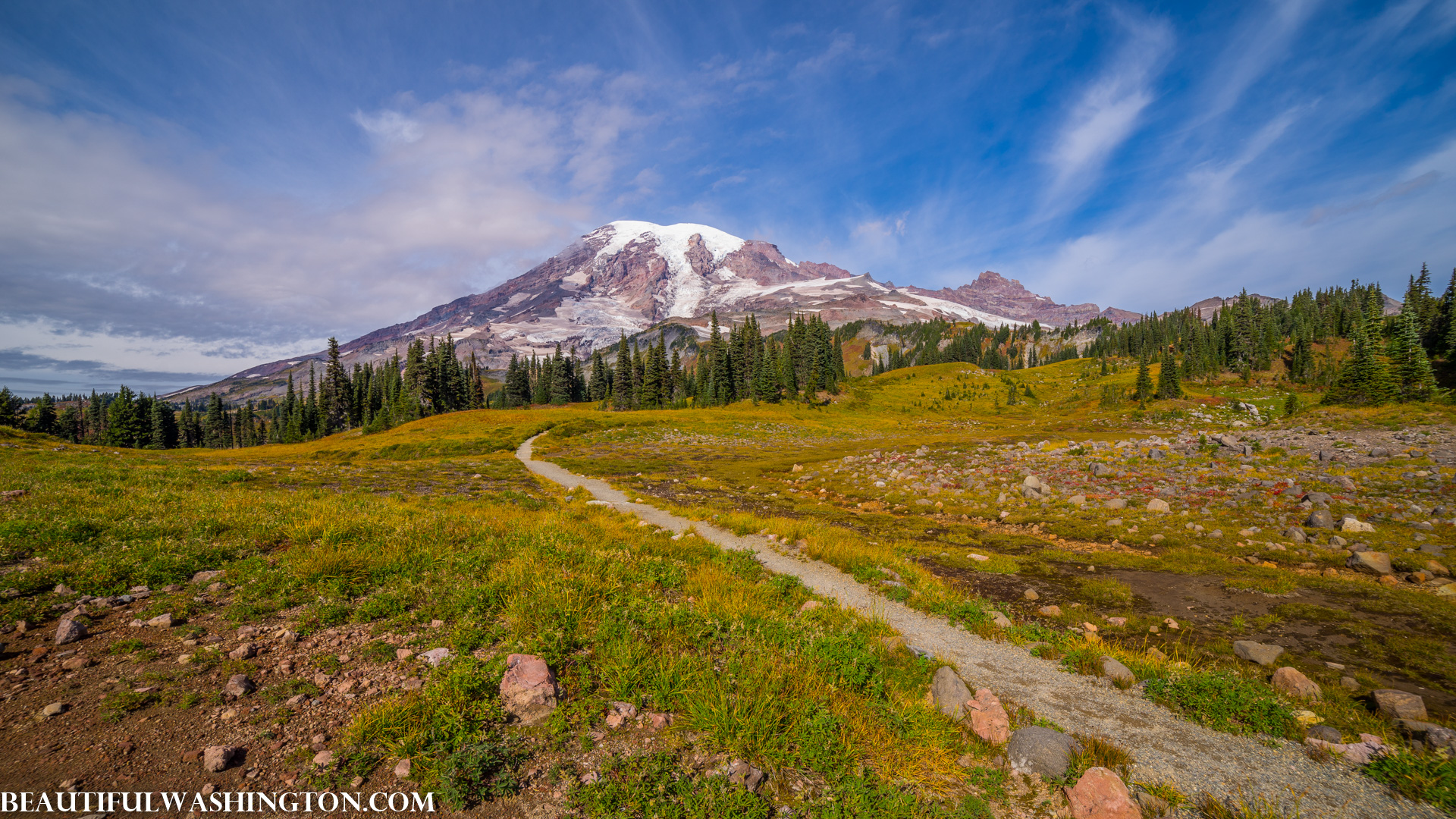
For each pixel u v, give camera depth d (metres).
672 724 6.03
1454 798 5.13
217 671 6.31
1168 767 5.90
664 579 11.69
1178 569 14.75
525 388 148.00
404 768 4.86
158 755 4.78
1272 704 6.99
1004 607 12.35
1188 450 34.31
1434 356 89.62
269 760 4.90
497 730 5.62
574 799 4.76
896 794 5.11
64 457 34.16
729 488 34.84
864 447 60.28
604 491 32.69
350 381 135.25
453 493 27.81
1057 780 5.57
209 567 10.04
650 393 123.94
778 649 8.00
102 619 7.49
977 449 43.38
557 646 7.34
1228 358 146.25
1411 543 14.68
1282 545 15.77
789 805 4.97
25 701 5.32
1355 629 10.35
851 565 15.12
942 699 7.18
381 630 7.87
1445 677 8.42
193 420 140.88
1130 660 9.03
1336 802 5.29
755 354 136.38
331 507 15.72
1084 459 33.16
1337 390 71.94
